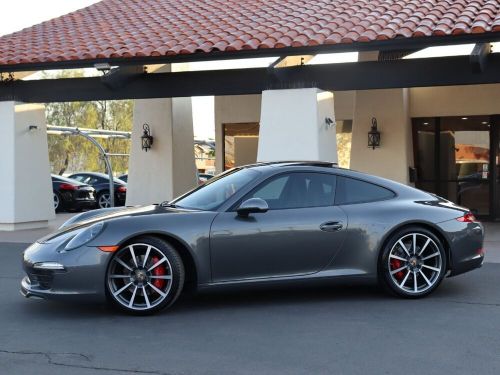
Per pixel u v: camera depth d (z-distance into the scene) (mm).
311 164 6109
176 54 10555
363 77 10320
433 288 6023
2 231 12148
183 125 15836
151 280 5484
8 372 4125
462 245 6059
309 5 12742
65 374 4078
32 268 5406
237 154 15719
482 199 13633
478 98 13461
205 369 4145
